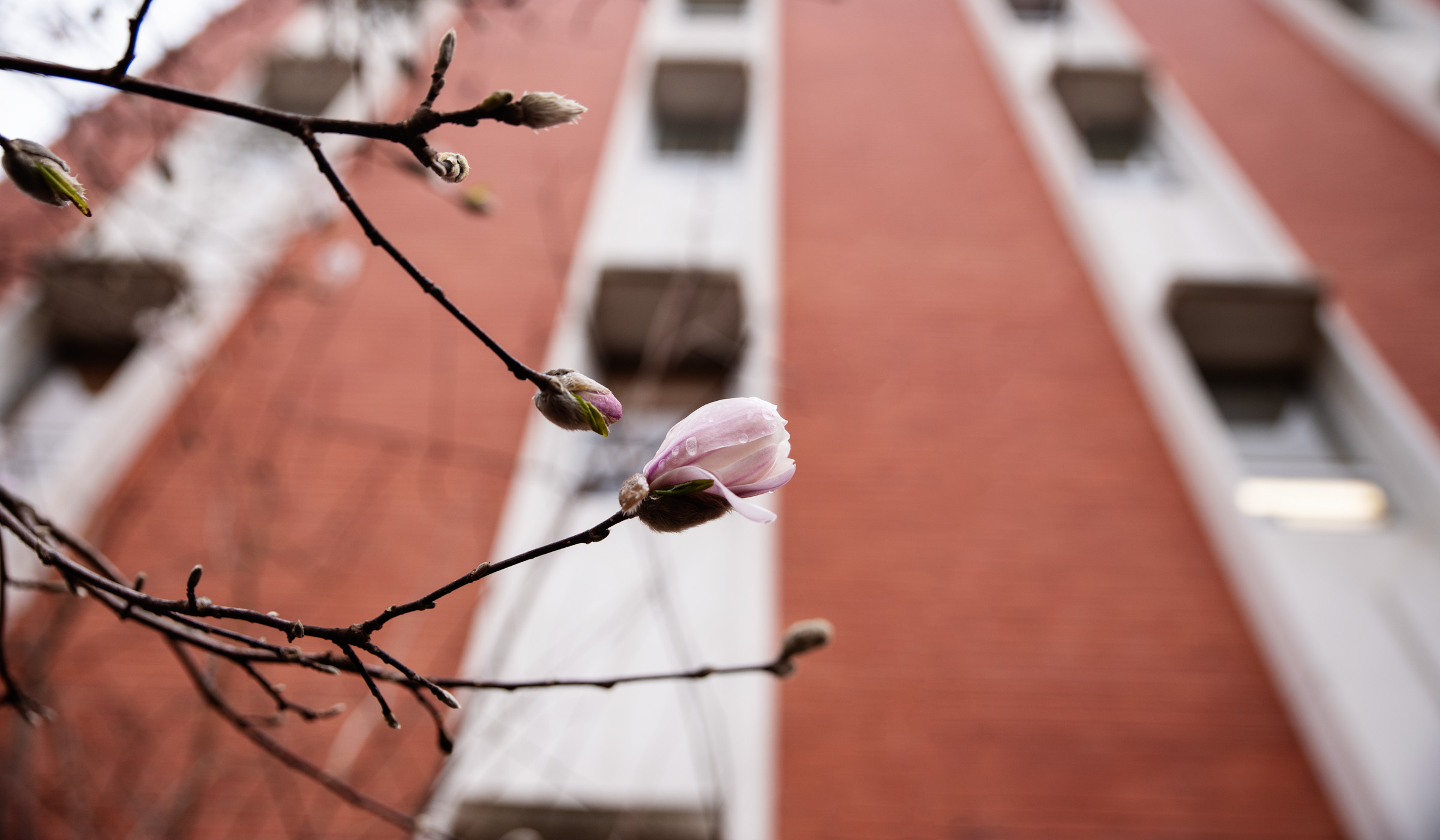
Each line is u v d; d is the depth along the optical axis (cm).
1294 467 656
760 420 113
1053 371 668
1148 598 528
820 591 534
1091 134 998
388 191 770
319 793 431
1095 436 620
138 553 515
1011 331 700
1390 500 619
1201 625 515
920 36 1105
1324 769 451
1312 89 1033
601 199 793
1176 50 1109
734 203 823
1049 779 455
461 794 436
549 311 683
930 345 688
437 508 559
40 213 638
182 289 488
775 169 850
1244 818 438
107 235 605
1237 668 495
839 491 588
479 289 698
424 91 823
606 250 748
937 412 639
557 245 743
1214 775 452
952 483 592
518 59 941
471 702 438
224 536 526
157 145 400
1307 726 465
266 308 654
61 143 562
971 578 539
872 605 527
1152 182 915
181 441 543
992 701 484
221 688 448
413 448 589
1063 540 559
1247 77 1058
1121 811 443
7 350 632
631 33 1037
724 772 446
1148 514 573
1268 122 980
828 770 458
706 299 691
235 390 606
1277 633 500
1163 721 473
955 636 512
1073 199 805
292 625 124
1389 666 496
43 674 392
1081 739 468
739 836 431
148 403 577
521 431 605
